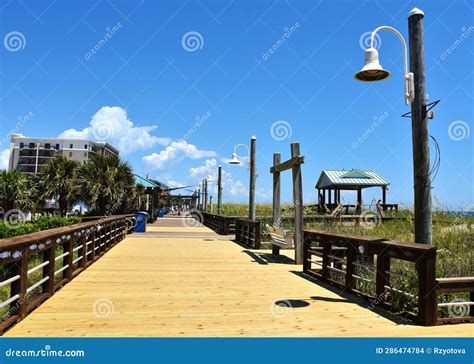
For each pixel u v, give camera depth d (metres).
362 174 23.78
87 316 4.28
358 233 12.31
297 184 8.32
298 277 6.81
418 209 4.56
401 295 4.49
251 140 12.16
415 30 4.67
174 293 5.47
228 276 6.84
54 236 5.16
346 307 4.77
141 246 11.49
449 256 7.50
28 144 72.06
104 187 17.73
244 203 26.64
